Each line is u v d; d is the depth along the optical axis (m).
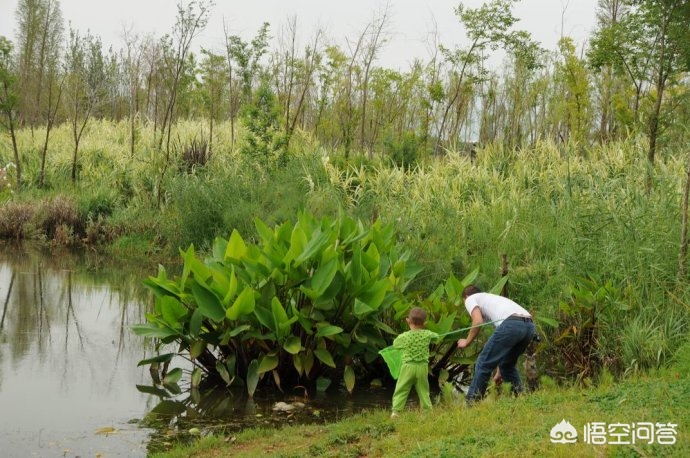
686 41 12.63
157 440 7.41
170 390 9.17
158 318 9.62
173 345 11.50
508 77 26.23
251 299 8.71
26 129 35.94
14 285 15.88
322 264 9.05
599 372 9.37
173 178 21.27
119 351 11.02
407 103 27.84
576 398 7.25
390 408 8.48
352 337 9.34
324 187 18.30
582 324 9.73
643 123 13.96
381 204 16.39
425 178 17.45
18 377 9.52
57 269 18.02
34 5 43.78
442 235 13.90
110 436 7.50
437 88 23.11
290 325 8.95
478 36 22.06
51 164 27.66
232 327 9.16
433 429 6.50
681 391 6.94
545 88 24.28
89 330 12.23
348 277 9.29
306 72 27.69
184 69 28.23
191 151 24.48
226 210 18.31
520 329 7.76
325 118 28.36
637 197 11.52
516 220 14.38
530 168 17.28
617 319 9.90
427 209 15.52
